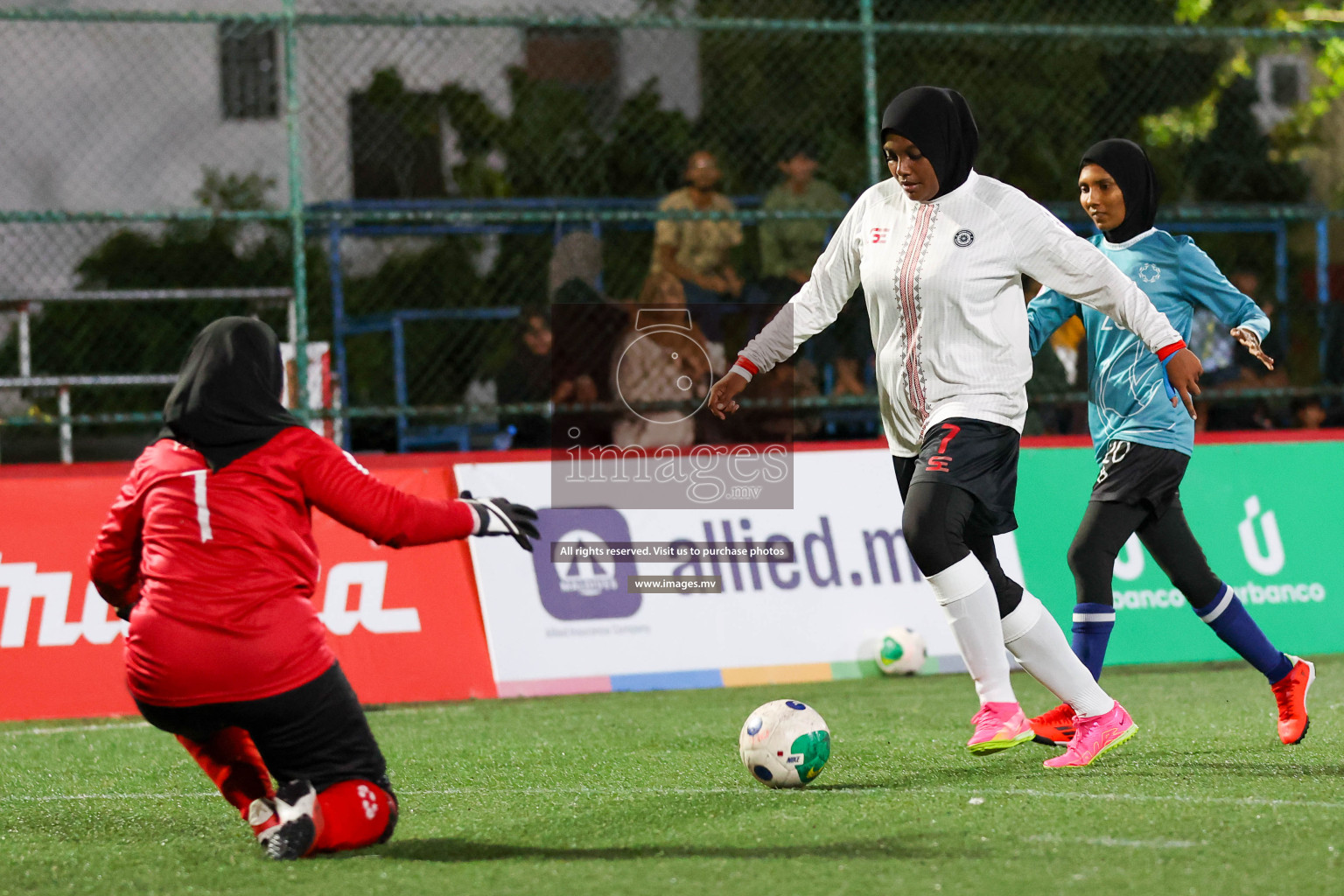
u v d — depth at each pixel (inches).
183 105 1077.8
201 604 277.6
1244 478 689.0
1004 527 367.6
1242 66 1050.1
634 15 1028.5
